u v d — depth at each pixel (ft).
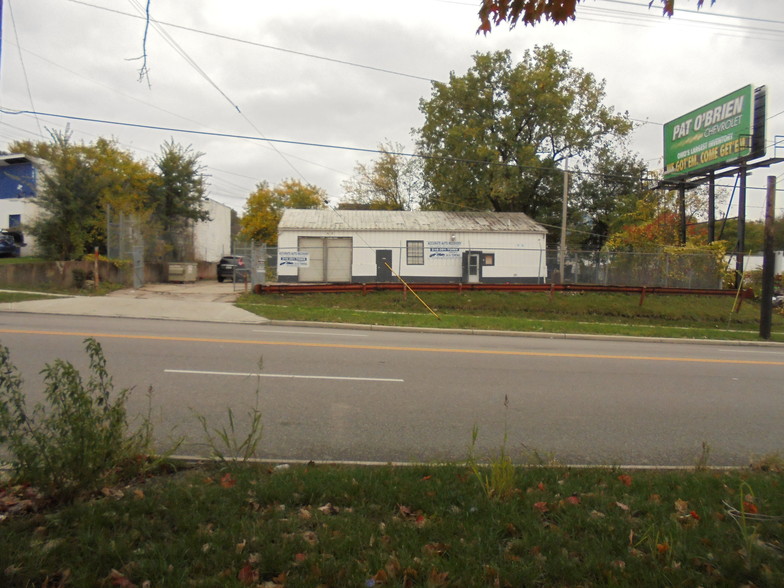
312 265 95.45
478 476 14.84
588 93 118.62
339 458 18.95
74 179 86.63
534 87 111.45
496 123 115.75
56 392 13.88
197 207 124.88
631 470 18.25
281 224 96.37
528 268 97.60
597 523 13.25
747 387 34.24
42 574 10.43
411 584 10.66
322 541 11.89
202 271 132.26
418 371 33.88
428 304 76.38
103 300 64.95
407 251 96.12
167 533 12.09
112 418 15.05
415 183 163.22
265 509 13.58
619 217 125.08
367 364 35.35
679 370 39.40
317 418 23.17
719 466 19.75
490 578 10.84
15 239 103.60
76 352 34.27
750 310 87.71
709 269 91.66
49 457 13.26
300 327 56.65
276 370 31.96
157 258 102.06
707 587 10.78
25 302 60.80
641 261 90.79
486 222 101.71
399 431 22.08
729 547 12.23
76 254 87.56
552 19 14.32
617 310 80.74
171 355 34.83
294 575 10.71
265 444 19.88
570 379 33.83
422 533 12.58
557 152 120.26
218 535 12.03
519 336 59.00
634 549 12.16
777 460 19.02
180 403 24.30
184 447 19.12
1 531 11.75
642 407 27.81
